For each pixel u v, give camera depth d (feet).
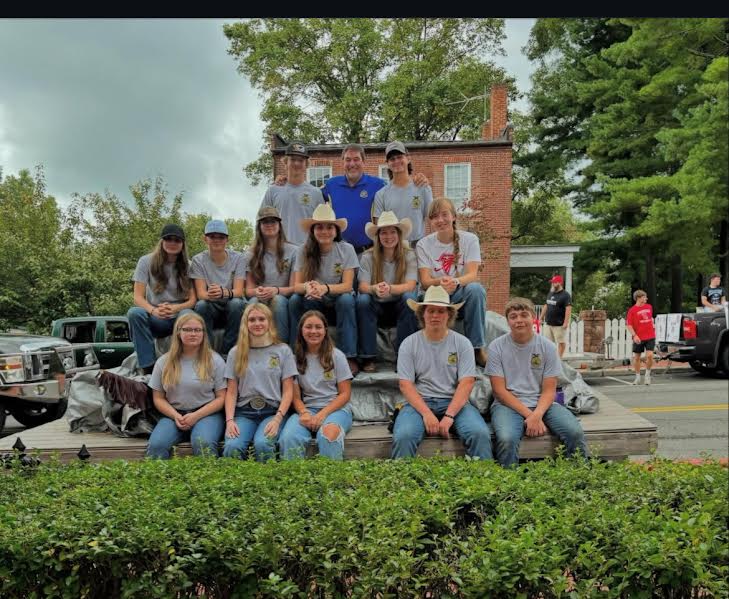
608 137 80.59
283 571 8.90
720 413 34.71
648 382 46.91
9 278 65.92
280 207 24.18
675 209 66.95
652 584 8.79
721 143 63.46
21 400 31.94
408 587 8.66
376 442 17.58
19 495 11.94
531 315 17.61
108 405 18.75
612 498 11.47
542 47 101.81
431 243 20.62
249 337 17.75
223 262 21.04
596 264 89.92
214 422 17.34
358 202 24.08
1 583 9.34
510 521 9.58
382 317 21.76
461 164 71.41
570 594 8.34
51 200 82.84
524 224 117.91
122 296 63.67
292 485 11.88
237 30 107.24
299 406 17.75
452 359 17.71
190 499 11.21
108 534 9.48
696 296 99.60
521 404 17.48
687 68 74.08
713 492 11.75
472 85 105.60
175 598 9.07
